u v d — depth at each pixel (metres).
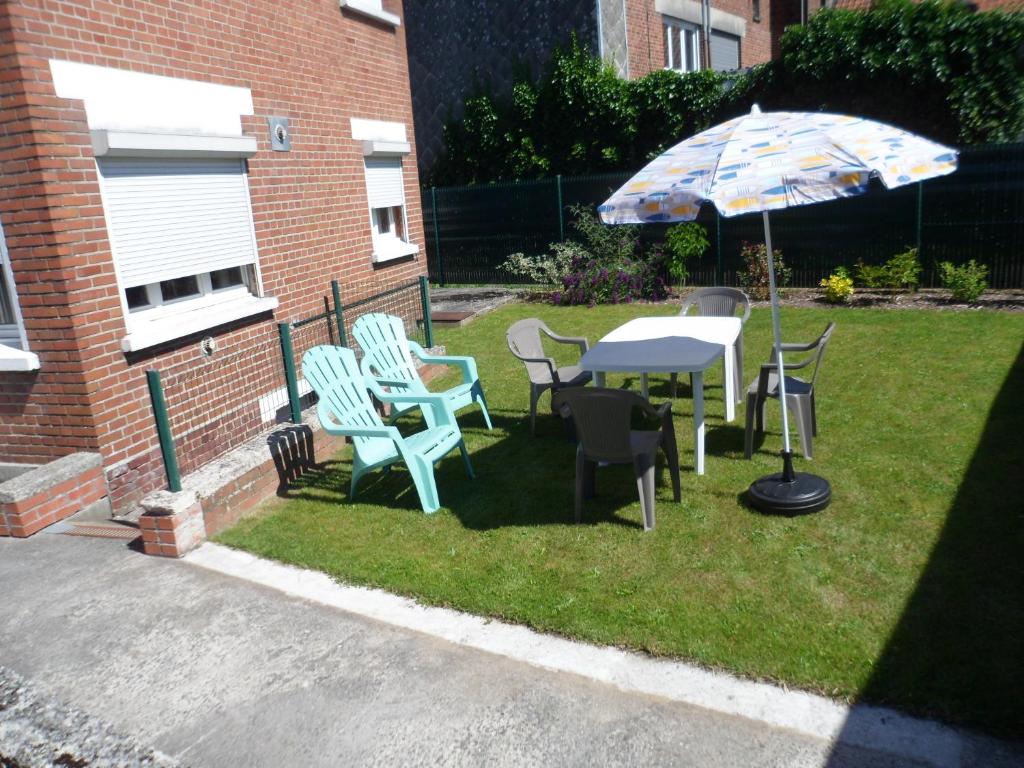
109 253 5.94
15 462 6.18
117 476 6.00
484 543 5.05
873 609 3.94
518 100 15.85
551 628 4.05
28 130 5.38
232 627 4.34
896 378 7.69
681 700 3.46
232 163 7.35
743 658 3.66
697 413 5.71
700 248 13.11
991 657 3.49
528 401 8.09
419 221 11.20
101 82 5.89
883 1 12.20
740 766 3.07
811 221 12.54
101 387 5.86
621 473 6.02
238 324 7.38
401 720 3.50
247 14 7.50
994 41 11.48
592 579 4.47
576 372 7.14
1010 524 4.64
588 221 14.14
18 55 5.28
